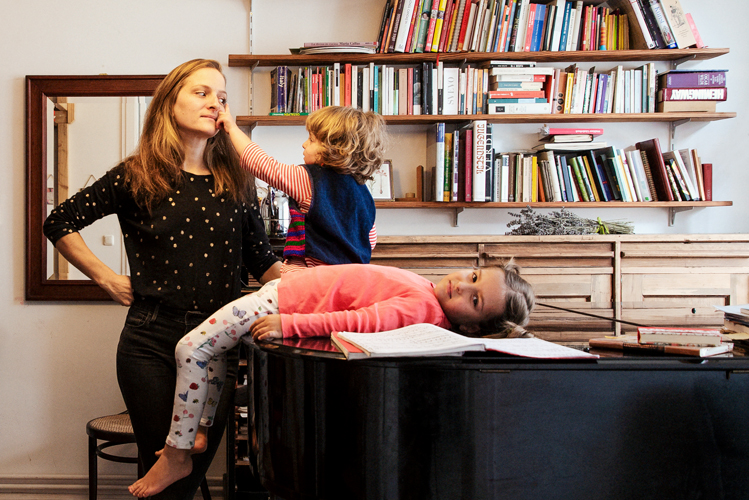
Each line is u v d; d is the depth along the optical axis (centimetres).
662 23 282
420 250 260
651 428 96
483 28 282
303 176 154
